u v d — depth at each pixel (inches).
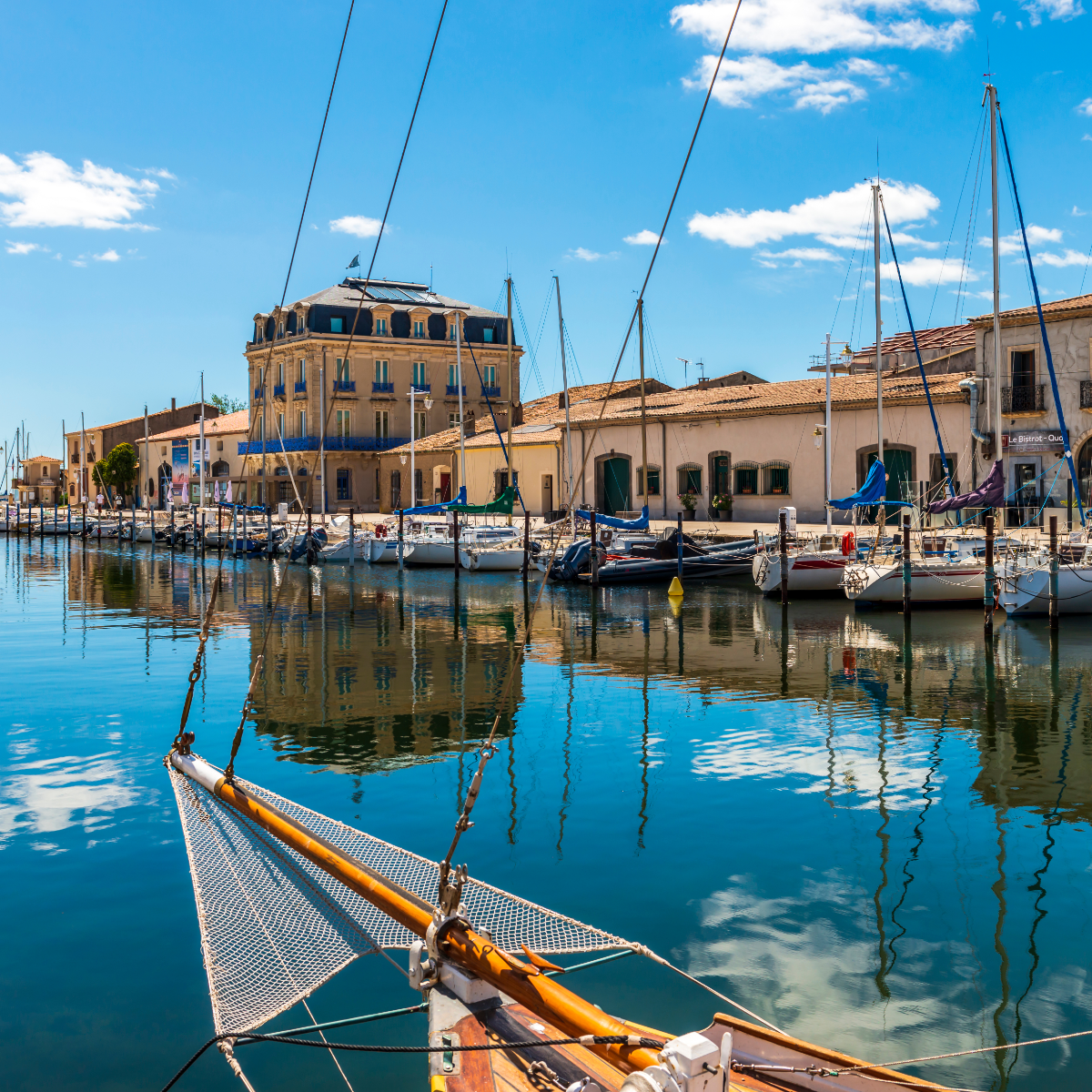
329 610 1246.9
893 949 322.0
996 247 1168.8
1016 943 326.6
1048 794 487.2
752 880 380.5
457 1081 184.5
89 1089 254.4
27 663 864.9
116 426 4178.2
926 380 1691.7
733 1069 194.9
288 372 3029.0
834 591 1306.6
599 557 1457.9
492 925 265.7
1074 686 745.6
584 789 496.7
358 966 314.0
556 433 2217.0
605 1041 171.9
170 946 328.5
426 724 636.1
